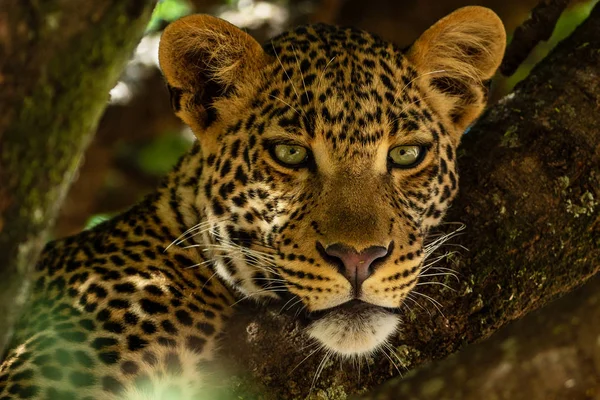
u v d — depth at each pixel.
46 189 3.39
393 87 7.52
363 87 7.34
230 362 6.61
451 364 3.98
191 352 7.55
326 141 7.20
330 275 6.77
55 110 3.33
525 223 6.73
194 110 7.91
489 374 3.87
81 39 3.32
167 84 7.87
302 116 7.28
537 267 6.56
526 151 7.12
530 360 3.81
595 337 3.74
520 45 8.76
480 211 6.91
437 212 7.59
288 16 12.91
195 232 8.01
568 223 6.71
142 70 12.88
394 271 6.80
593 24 7.86
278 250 7.22
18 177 3.29
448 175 7.61
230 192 7.60
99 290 7.76
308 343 6.57
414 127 7.43
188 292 7.79
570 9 12.97
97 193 13.91
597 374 3.73
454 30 7.99
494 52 8.02
